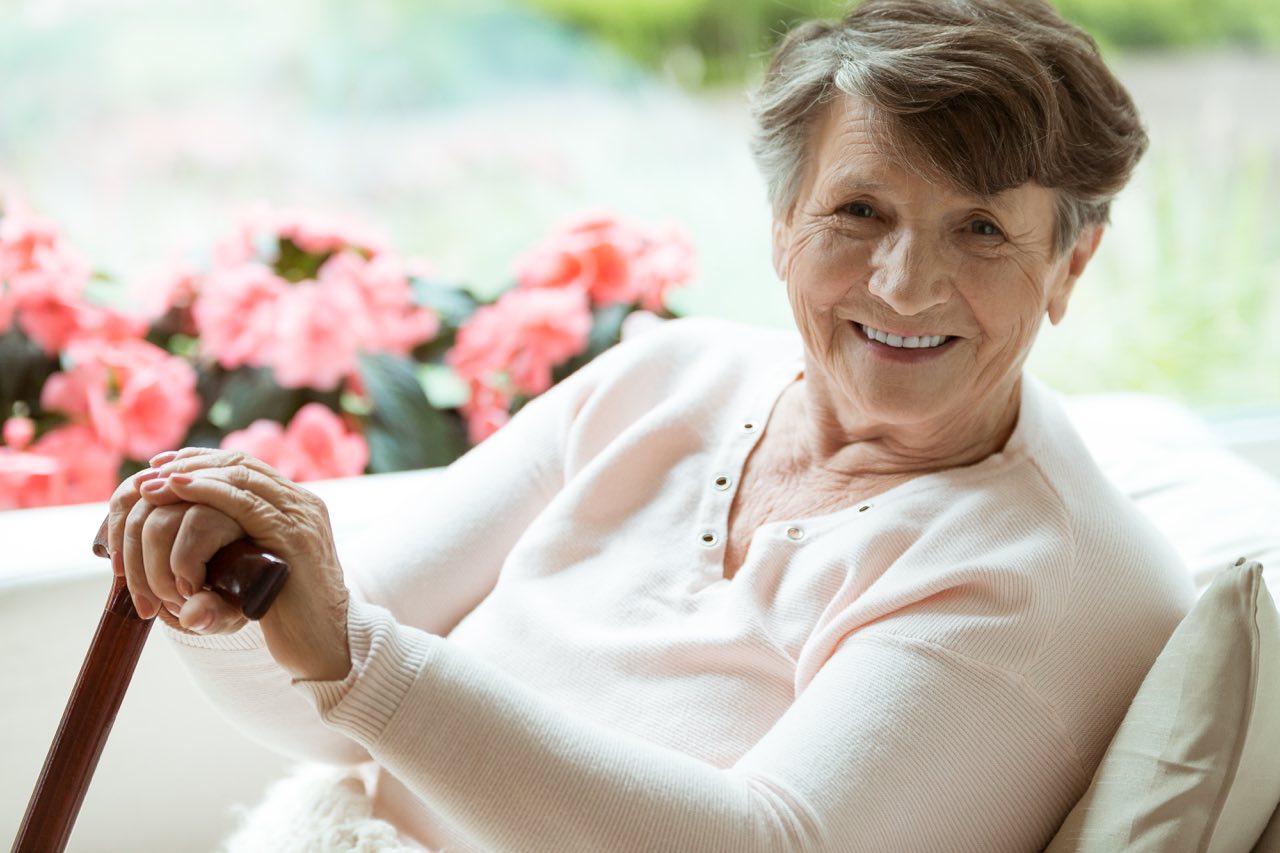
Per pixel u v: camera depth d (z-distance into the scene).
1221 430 2.11
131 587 0.91
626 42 2.72
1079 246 1.12
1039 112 0.98
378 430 1.82
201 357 1.83
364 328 1.81
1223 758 0.91
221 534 0.88
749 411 1.24
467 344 1.82
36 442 1.71
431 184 2.65
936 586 0.99
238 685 1.09
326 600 0.89
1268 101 2.67
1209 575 1.26
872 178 1.03
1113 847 0.92
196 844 1.44
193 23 2.48
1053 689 0.98
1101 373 2.53
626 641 1.10
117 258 2.35
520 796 0.87
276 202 2.57
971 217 1.02
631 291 1.86
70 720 0.93
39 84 2.39
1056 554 1.01
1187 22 2.65
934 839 0.94
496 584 1.28
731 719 1.05
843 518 1.10
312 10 2.56
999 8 1.04
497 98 2.67
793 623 1.07
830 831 0.90
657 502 1.22
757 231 2.65
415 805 1.12
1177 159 2.61
